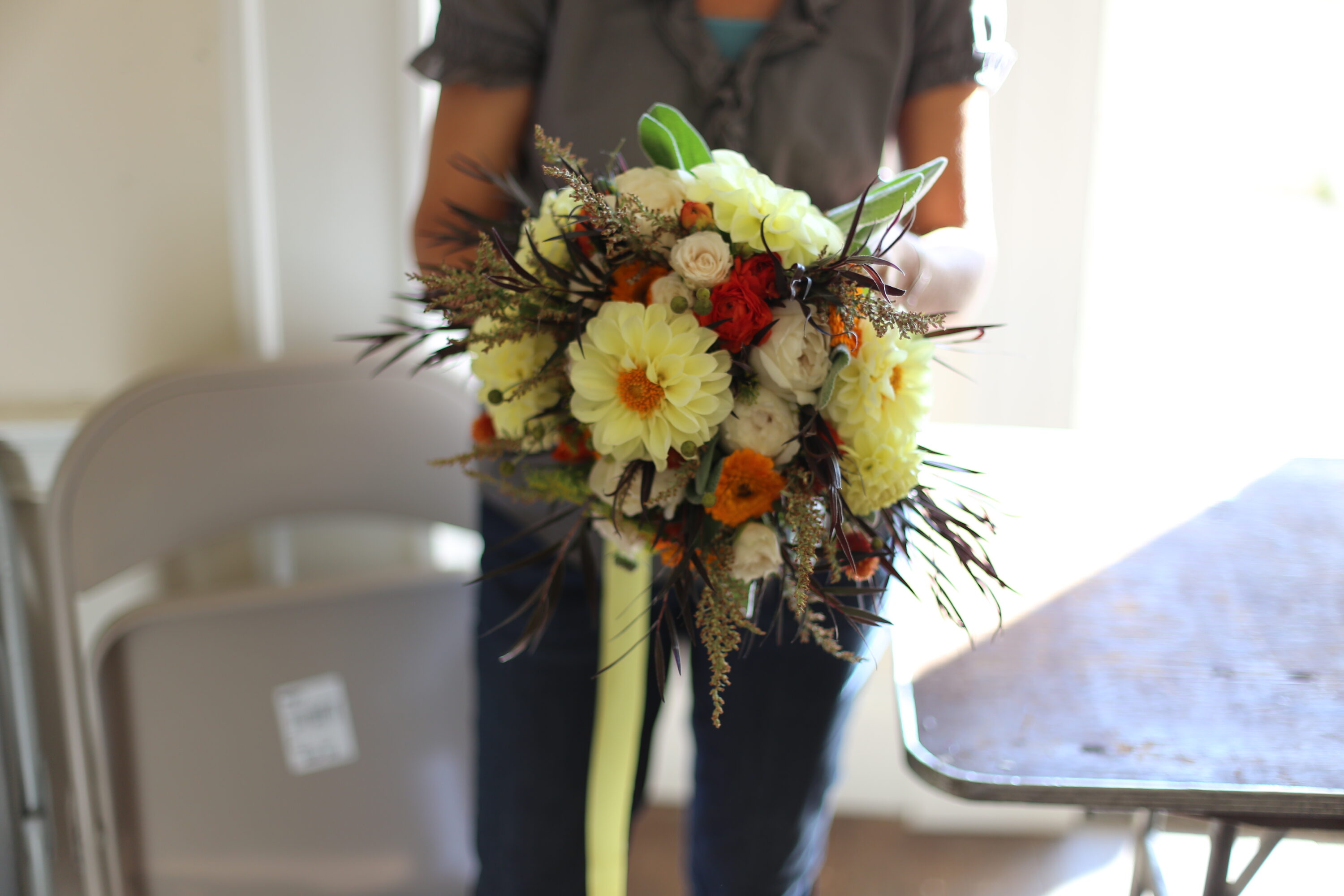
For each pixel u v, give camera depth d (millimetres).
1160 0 1570
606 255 745
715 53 986
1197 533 1052
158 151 1429
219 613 1287
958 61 1028
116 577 1235
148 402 1225
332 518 1615
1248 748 717
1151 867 1100
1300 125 1635
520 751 1100
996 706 769
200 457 1257
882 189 792
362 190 1495
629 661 1069
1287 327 1701
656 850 1775
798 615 712
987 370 1630
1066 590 932
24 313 1468
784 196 758
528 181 1116
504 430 837
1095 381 1691
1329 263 1682
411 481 1367
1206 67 1609
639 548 833
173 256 1472
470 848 1442
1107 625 876
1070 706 766
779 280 705
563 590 1052
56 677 1570
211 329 1505
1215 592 931
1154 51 1593
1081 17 1474
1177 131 1640
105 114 1407
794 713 1054
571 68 1002
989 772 695
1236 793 673
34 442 1438
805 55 1004
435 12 1462
